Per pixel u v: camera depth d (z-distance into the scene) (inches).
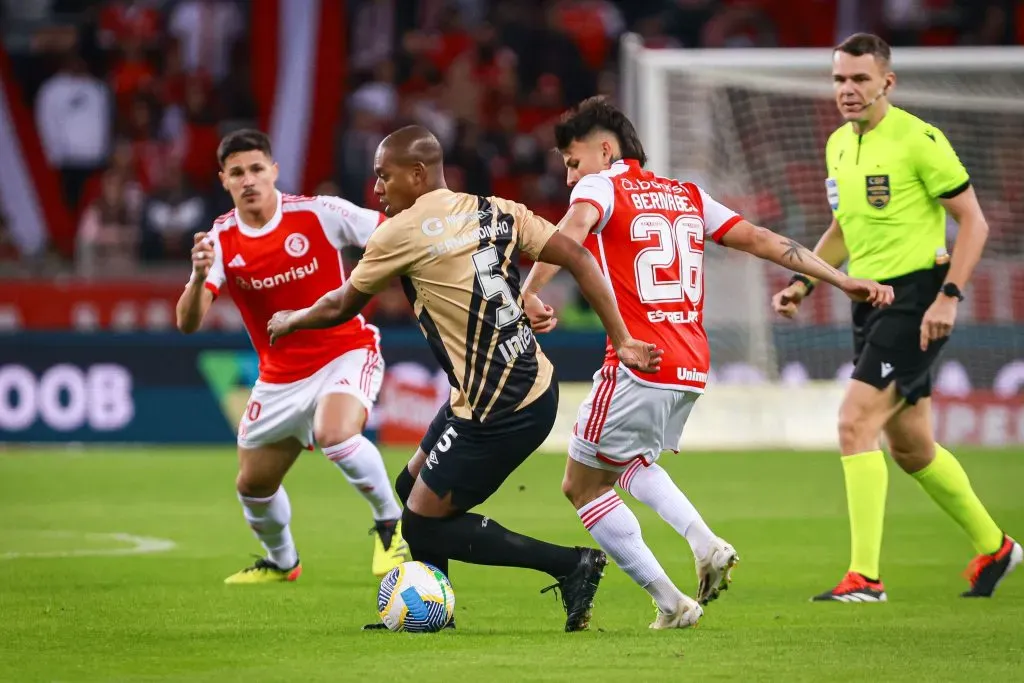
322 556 1138.0
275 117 2751.0
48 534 1273.4
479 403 714.8
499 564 743.7
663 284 762.2
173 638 732.7
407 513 740.7
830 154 978.1
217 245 1003.9
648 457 776.9
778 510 1427.2
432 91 2699.3
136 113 2662.4
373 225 1009.5
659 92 1868.8
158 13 2834.6
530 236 722.8
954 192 919.0
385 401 2101.4
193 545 1198.3
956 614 824.3
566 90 2738.7
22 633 752.3
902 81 1894.7
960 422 2038.6
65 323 2151.8
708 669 629.6
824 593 900.0
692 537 789.2
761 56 1852.9
